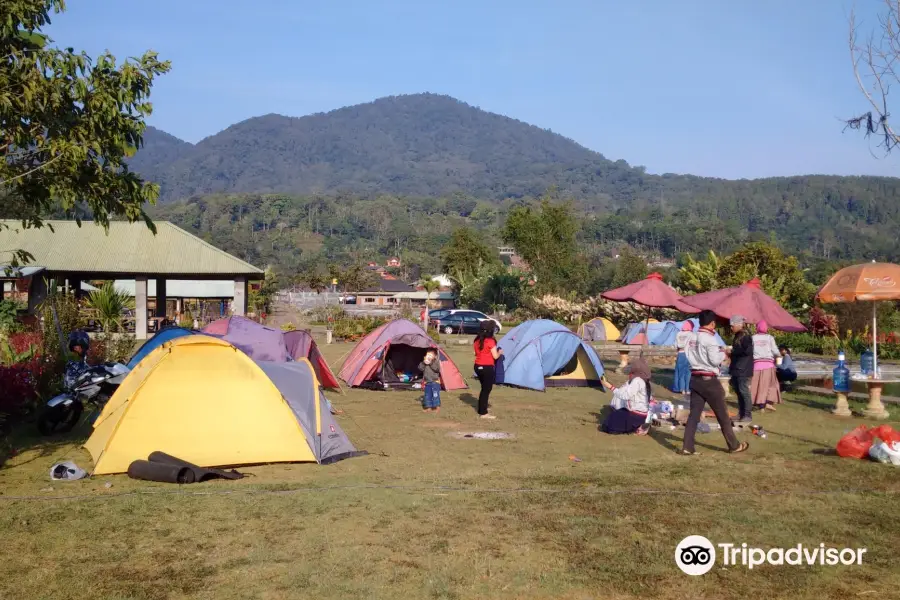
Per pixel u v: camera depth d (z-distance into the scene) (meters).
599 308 40.22
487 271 62.12
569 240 63.41
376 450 9.70
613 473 8.04
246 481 7.82
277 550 5.52
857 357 25.12
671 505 6.66
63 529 6.02
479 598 4.68
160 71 8.56
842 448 9.04
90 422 11.34
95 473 8.16
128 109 8.49
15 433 10.52
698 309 15.13
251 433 8.82
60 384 12.87
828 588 4.86
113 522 6.20
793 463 8.60
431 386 13.44
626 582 4.94
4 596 4.68
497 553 5.45
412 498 6.92
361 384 16.39
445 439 10.48
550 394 15.82
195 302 47.47
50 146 7.87
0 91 7.57
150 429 8.51
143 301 30.69
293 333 15.86
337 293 83.19
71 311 19.50
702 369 9.37
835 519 6.27
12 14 7.75
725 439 9.59
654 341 27.08
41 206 8.66
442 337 35.03
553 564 5.24
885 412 12.70
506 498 6.91
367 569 5.14
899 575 5.07
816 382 17.75
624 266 78.75
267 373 9.27
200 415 8.73
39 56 7.95
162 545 5.64
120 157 8.62
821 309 30.47
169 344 8.82
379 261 188.25
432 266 159.50
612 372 20.00
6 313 19.25
